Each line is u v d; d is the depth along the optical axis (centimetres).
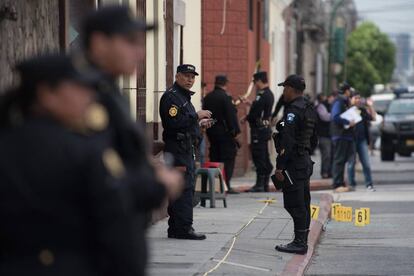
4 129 1092
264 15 7506
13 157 1070
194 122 2956
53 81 1072
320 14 12938
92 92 1123
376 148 11862
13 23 2106
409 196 5009
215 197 3919
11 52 2098
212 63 5850
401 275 2647
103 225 1070
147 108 3466
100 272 1088
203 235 3012
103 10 1155
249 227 3334
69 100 1078
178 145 2938
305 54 12394
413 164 8406
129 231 1084
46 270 1067
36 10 2266
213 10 5825
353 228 3691
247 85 5975
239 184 5269
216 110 4444
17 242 1070
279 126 2748
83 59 1171
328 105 6538
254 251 2833
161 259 2622
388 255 3014
